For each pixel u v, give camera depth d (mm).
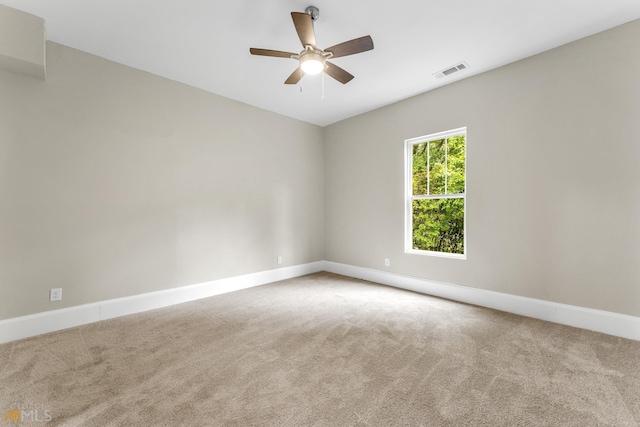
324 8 2201
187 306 3307
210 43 2688
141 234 3184
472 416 1504
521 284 2996
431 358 2111
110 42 2664
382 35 2549
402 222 4098
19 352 2197
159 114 3318
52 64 2627
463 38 2600
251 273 4215
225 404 1608
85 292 2816
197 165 3643
